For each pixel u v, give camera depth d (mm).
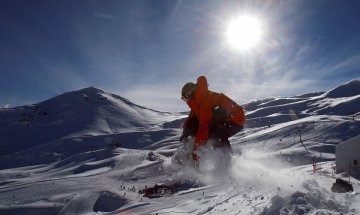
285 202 6117
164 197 21172
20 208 51625
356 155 33906
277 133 114750
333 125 111875
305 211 5641
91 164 100125
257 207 6633
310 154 82438
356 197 6930
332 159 78938
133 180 65750
